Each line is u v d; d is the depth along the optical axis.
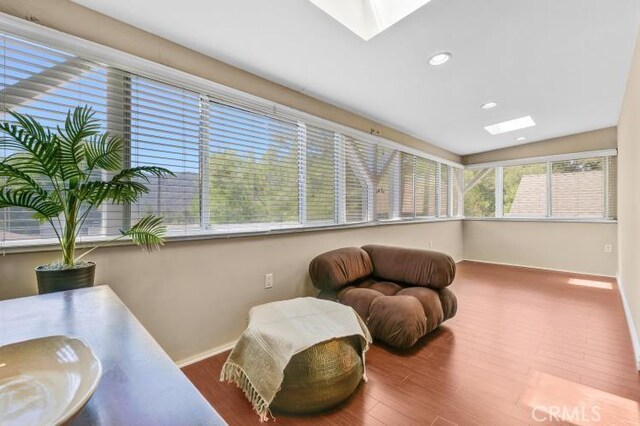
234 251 2.36
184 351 2.09
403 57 2.25
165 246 2.00
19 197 1.30
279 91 2.68
